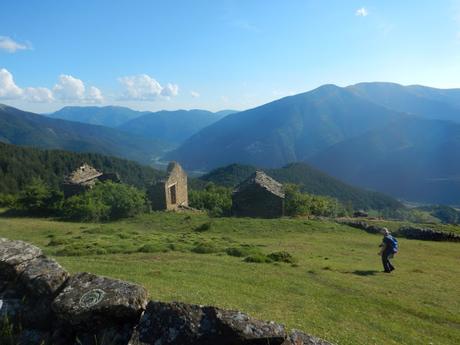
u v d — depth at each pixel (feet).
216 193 231.71
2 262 24.85
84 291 22.02
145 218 148.15
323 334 37.01
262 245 99.96
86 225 135.85
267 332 19.53
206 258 75.20
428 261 86.99
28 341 21.70
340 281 60.90
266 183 163.02
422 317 46.68
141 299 21.39
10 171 415.85
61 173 464.65
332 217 172.76
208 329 19.48
